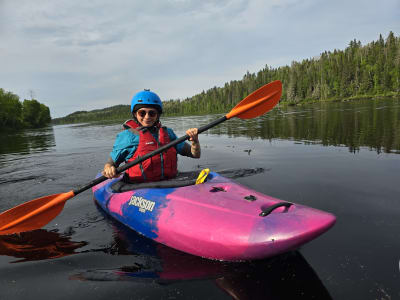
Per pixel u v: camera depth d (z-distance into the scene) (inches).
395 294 52.1
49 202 98.0
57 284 62.0
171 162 109.2
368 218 85.3
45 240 86.8
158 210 84.6
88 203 120.0
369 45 3125.0
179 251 75.1
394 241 71.0
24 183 165.8
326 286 55.9
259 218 67.2
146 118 107.3
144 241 82.6
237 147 247.4
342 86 2466.8
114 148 109.0
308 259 65.7
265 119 597.6
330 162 161.5
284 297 53.6
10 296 58.4
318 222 61.8
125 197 100.5
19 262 73.2
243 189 88.4
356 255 65.9
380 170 137.4
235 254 65.1
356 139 236.4
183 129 545.0
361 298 51.7
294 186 121.6
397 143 203.8
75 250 78.6
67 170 200.2
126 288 59.0
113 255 74.5
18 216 94.4
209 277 61.6
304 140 257.3
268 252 62.4
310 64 3262.8
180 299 54.3
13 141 566.6
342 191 111.0
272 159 183.2
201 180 95.2
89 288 59.8
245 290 56.3
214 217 73.0
